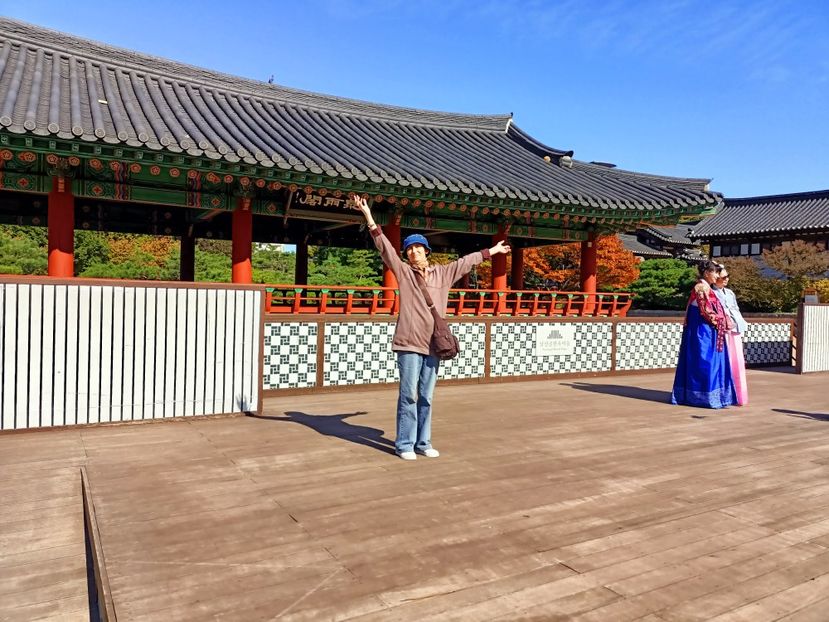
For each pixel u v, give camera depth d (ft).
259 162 24.99
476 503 12.66
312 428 20.18
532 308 37.65
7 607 9.11
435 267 16.33
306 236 45.78
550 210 33.76
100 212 39.19
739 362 27.12
